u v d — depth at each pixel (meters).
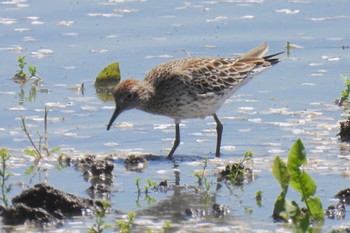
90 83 19.81
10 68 20.50
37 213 12.62
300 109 18.00
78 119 17.55
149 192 13.83
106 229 12.24
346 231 12.13
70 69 20.52
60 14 23.75
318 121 17.27
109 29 22.78
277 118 17.52
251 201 13.40
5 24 23.00
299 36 22.25
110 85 19.72
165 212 12.95
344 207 12.95
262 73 20.30
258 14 23.77
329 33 22.39
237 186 14.07
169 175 14.67
